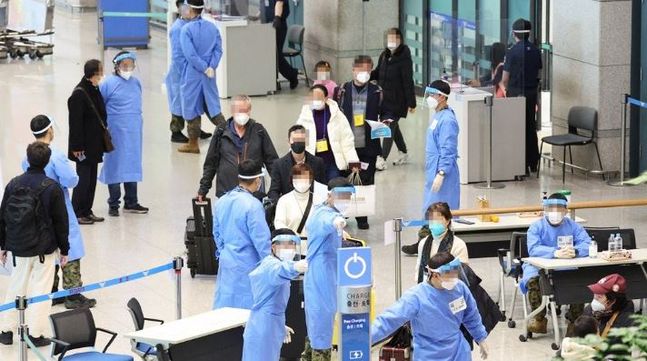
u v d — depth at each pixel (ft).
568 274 75.36
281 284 63.57
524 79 109.91
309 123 91.50
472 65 110.83
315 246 67.87
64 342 64.59
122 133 97.76
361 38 137.28
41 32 156.66
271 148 87.40
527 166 111.75
